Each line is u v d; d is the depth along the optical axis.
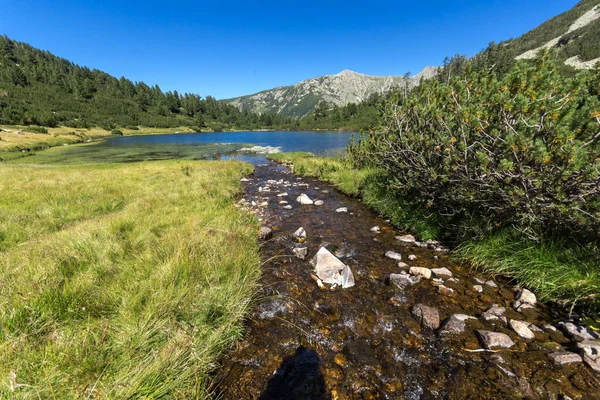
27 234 5.85
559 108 3.66
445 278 4.61
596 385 2.48
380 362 2.95
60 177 14.54
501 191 4.41
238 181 15.24
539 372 2.67
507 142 3.82
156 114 188.50
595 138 3.38
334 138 77.62
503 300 3.94
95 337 2.67
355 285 4.48
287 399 2.55
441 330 3.33
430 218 6.71
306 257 5.59
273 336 3.34
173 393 2.39
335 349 3.14
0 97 129.12
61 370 2.31
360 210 9.16
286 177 17.64
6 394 1.99
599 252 3.75
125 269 4.12
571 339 3.07
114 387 2.21
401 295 4.16
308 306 3.94
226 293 3.76
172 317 3.14
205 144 61.69
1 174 15.21
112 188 11.27
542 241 4.32
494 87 4.50
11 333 2.57
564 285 3.68
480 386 2.60
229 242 5.34
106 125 134.00
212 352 2.98
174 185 11.76
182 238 5.12
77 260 4.27
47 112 131.12
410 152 6.58
